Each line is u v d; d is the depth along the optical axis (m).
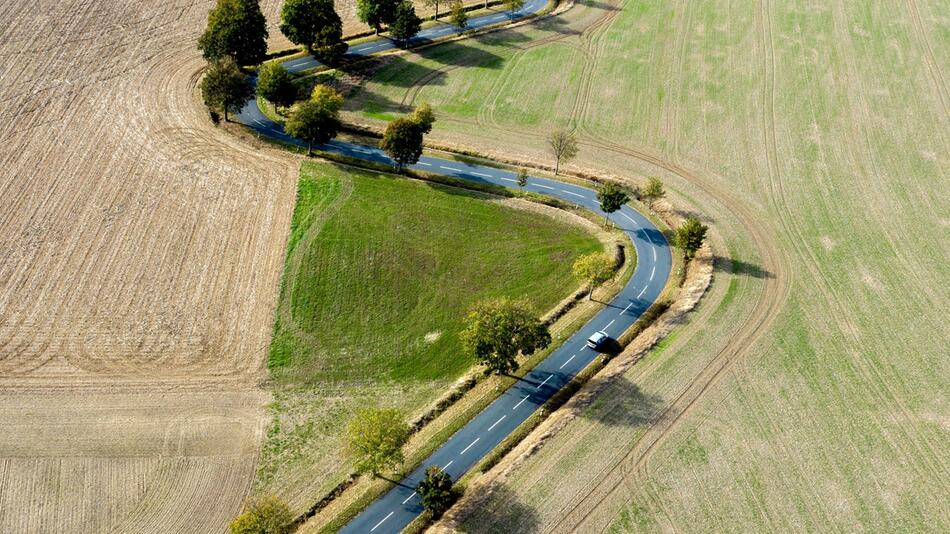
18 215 103.12
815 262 99.94
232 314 90.75
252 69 141.12
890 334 88.50
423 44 152.50
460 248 102.06
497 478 71.44
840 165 119.00
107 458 74.56
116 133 120.88
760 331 88.62
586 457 73.31
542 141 126.38
